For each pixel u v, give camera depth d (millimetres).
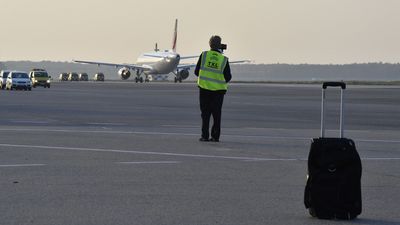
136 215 20531
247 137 45531
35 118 63031
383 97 134875
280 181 27094
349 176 20578
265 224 19750
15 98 110250
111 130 49562
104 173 28453
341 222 20266
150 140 42062
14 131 47375
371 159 34344
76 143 39625
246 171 29625
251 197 23734
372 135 48906
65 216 20203
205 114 42000
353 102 112188
